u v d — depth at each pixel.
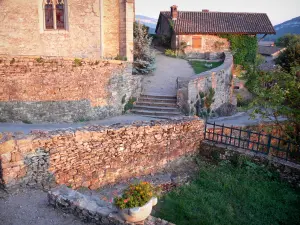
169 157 10.77
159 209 8.17
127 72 16.73
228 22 31.61
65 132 8.30
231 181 9.71
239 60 30.72
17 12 16.41
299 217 8.16
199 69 23.78
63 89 14.56
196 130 11.66
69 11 16.95
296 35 59.81
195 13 32.88
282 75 11.76
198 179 10.11
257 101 12.23
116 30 18.19
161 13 36.06
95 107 15.59
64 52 17.44
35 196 7.43
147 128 9.97
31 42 16.92
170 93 18.12
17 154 7.47
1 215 6.53
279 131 15.09
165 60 26.59
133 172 9.80
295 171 9.76
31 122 14.12
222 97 21.17
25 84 13.79
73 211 6.61
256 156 10.61
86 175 8.70
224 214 8.02
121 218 5.87
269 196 9.05
